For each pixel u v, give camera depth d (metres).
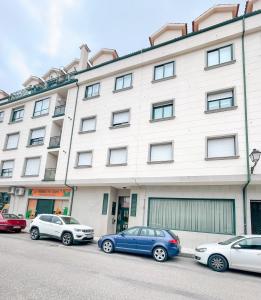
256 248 8.51
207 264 8.98
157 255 10.01
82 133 19.19
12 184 21.70
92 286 5.88
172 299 5.38
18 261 7.97
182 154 14.54
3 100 27.03
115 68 19.19
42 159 20.83
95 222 17.27
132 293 5.58
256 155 11.59
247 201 12.54
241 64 14.32
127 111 17.77
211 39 15.53
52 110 22.03
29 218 20.70
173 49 16.84
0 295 4.89
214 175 12.99
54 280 6.12
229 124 13.63
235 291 6.34
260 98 13.22
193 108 15.03
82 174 18.08
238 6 16.17
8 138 24.50
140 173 15.62
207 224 13.43
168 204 14.90
